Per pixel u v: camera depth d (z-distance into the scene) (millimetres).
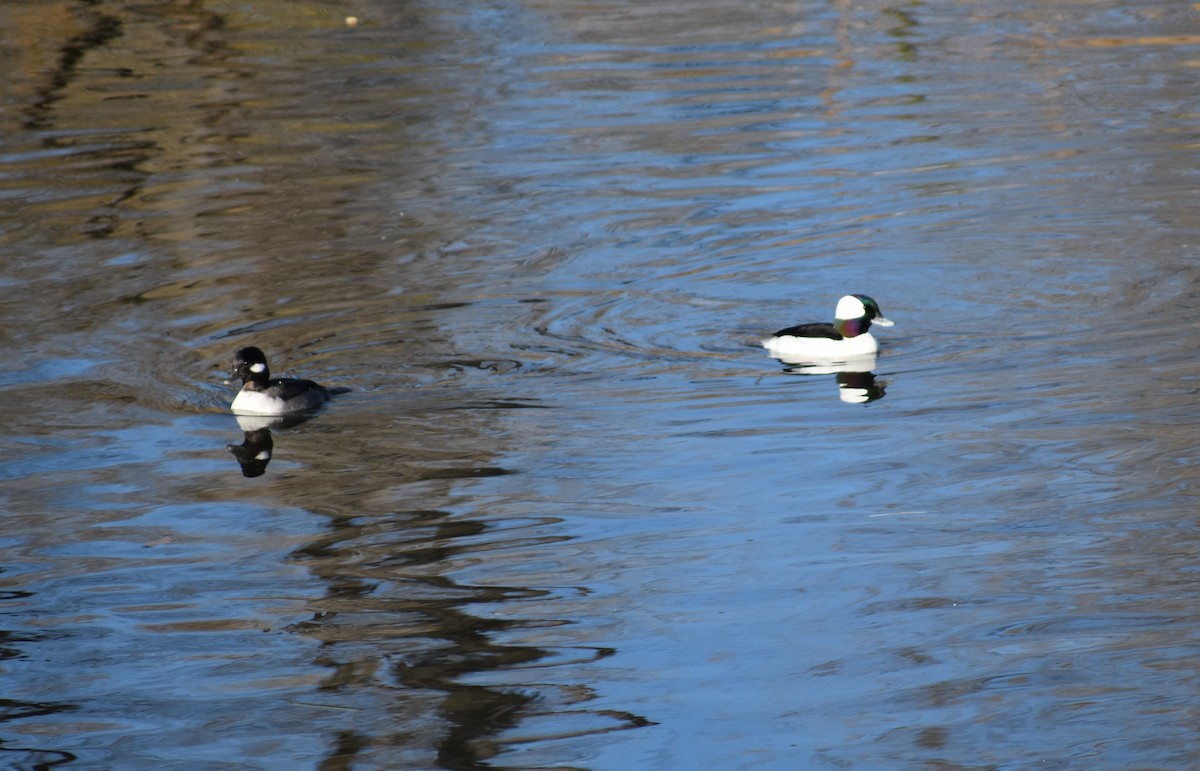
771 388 16766
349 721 10547
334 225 23125
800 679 10906
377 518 13773
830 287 20000
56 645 11750
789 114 28797
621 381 17125
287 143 27719
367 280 20641
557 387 16969
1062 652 11117
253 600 12352
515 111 29547
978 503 13617
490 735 10375
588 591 12266
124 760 10211
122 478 14867
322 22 38000
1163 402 15703
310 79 32406
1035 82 30625
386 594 12359
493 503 13992
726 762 9961
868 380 16875
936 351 17688
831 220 22656
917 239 21656
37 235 22969
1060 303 18969
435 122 28875
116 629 11953
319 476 14766
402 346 18312
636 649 11367
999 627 11516
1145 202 22750
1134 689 10617
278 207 24094
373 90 31391
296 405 16391
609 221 22969
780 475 14438
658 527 13406
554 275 20734
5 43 35594
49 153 27484
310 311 19531
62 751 10359
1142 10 37156
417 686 11000
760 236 22109
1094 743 10008
